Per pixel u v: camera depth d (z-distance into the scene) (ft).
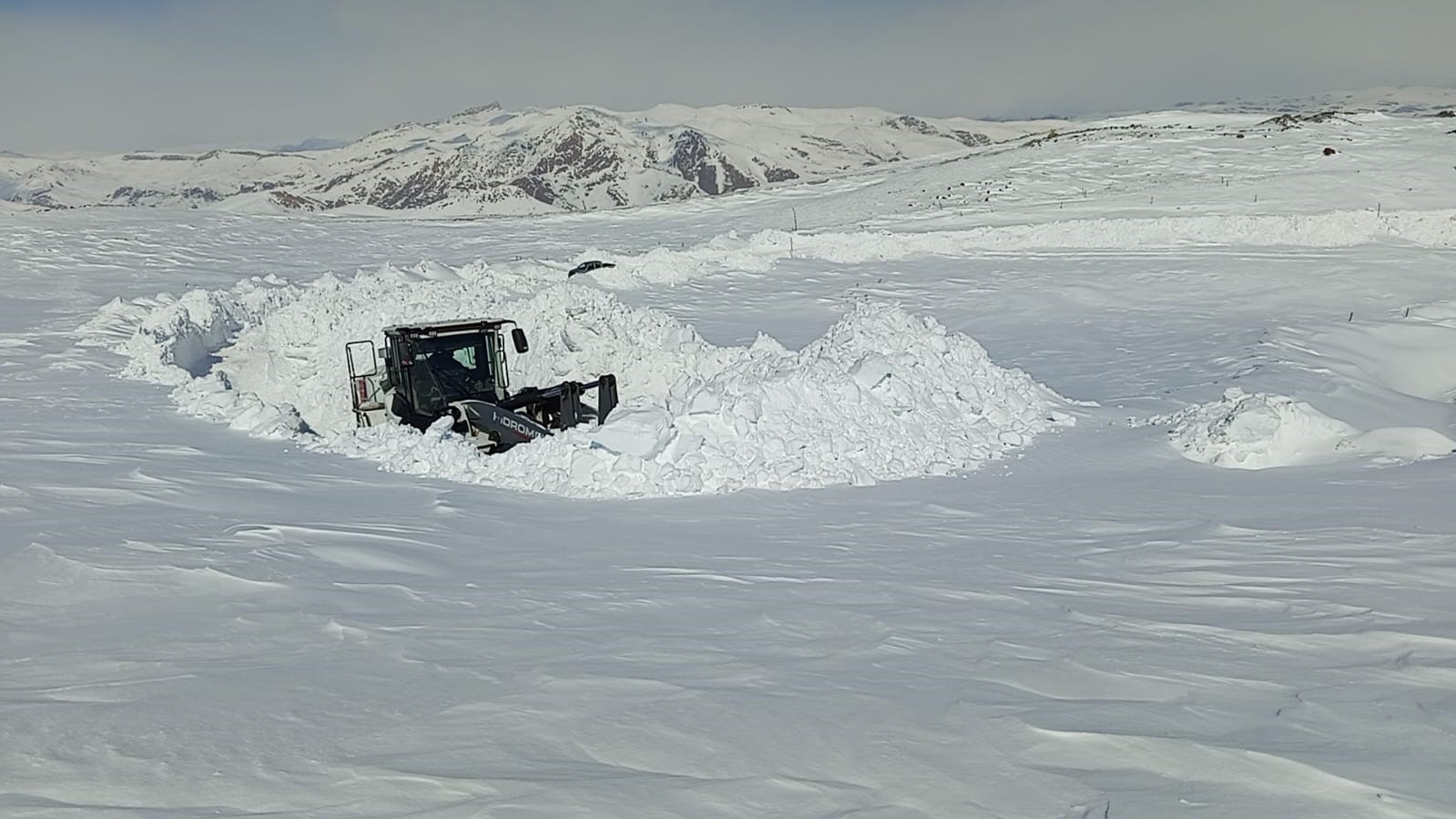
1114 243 93.50
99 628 12.24
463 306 47.32
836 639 12.53
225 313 57.77
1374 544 17.93
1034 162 138.21
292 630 12.32
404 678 10.57
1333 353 51.16
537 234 132.26
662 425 27.58
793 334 64.03
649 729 9.26
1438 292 70.08
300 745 8.67
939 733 9.26
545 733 9.09
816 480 26.84
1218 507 22.66
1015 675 11.08
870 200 134.10
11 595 13.53
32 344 48.52
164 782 7.89
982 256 91.61
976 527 21.22
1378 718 9.72
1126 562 17.38
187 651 11.36
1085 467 29.55
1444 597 14.37
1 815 7.23
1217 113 216.95
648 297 78.64
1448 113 156.35
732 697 10.18
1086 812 7.70
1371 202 97.30
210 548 16.17
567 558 17.43
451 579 15.43
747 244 97.76
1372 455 28.71
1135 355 55.21
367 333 45.29
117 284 82.28
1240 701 10.27
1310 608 14.02
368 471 26.21
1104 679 10.97
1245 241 90.89
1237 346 53.01
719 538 19.76
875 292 79.05
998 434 32.91
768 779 8.21
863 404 31.01
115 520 18.03
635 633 12.62
